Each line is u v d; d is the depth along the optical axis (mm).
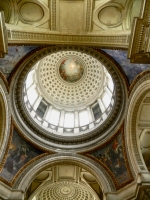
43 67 22188
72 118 20641
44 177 17125
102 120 17484
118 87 14539
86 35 11000
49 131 17172
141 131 14305
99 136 16359
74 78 23828
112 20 10297
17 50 12398
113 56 13398
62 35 11039
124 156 14211
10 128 14375
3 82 13086
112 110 15539
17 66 13453
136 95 13172
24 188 13562
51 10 10070
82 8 10039
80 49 13328
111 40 10688
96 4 9844
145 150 15055
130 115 13969
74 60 23469
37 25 10555
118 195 13312
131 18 9992
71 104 22062
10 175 13820
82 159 15570
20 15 10141
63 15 10297
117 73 14102
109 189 13680
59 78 23469
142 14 7656
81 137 16672
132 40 8234
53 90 22562
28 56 13367
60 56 23094
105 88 20484
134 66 12883
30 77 20188
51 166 15562
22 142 15172
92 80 22562
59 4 9891
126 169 13859
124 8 9883
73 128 18906
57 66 23453
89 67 23016
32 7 9930
